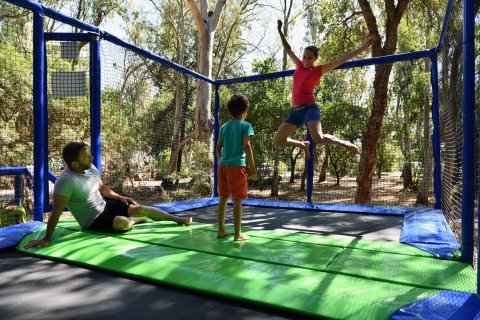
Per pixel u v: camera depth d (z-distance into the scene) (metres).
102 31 3.58
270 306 1.52
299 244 2.45
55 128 6.51
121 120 5.79
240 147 2.61
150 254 2.16
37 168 3.04
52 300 1.61
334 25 10.32
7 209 3.80
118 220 2.71
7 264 2.13
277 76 5.18
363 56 10.98
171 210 4.16
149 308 1.53
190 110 10.50
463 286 1.68
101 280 1.87
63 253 2.24
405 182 10.51
